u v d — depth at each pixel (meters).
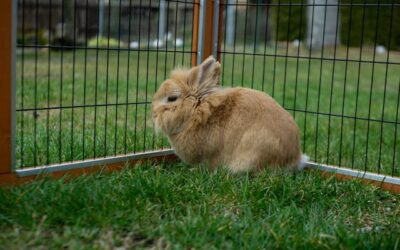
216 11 1.72
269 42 5.14
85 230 1.17
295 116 2.29
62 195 1.25
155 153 1.59
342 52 4.91
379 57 4.51
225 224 1.21
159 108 1.56
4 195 1.26
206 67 1.55
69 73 2.91
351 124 2.26
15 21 1.32
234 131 1.51
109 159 1.49
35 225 1.18
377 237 1.20
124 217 1.21
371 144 1.95
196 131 1.53
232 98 1.54
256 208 1.31
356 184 1.49
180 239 1.16
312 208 1.34
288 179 1.44
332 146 1.89
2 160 1.34
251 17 5.17
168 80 1.58
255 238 1.17
